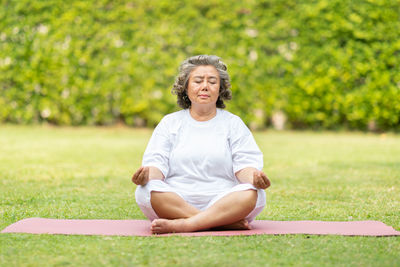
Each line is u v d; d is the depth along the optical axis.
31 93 12.54
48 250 3.06
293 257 2.96
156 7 11.88
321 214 4.34
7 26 12.38
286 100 11.98
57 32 12.12
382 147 9.44
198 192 3.75
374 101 11.63
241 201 3.54
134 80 12.08
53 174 6.48
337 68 11.66
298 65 11.77
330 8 11.55
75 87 12.25
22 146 9.39
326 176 6.42
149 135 11.41
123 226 3.74
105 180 6.13
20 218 4.09
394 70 11.58
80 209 4.47
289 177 6.37
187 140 3.87
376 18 11.44
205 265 2.80
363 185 5.77
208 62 3.88
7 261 2.86
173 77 11.99
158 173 3.76
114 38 12.04
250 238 3.36
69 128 12.52
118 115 12.66
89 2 12.01
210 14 11.77
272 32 11.72
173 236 3.38
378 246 3.19
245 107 11.95
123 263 2.83
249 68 11.80
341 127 12.20
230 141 3.90
